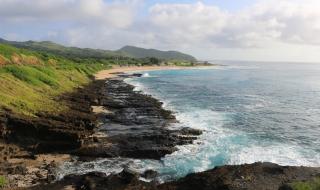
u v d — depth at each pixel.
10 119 35.09
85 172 28.50
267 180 23.97
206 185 23.22
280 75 171.38
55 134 34.28
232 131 42.97
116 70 192.00
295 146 36.94
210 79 141.25
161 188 23.61
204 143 36.84
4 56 84.56
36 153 33.19
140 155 32.62
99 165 30.33
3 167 29.08
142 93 82.88
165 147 34.56
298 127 46.78
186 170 29.06
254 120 50.84
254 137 40.38
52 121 39.00
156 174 27.80
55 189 24.81
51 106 49.62
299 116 54.91
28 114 41.31
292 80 133.25
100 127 43.25
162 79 141.00
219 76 163.75
